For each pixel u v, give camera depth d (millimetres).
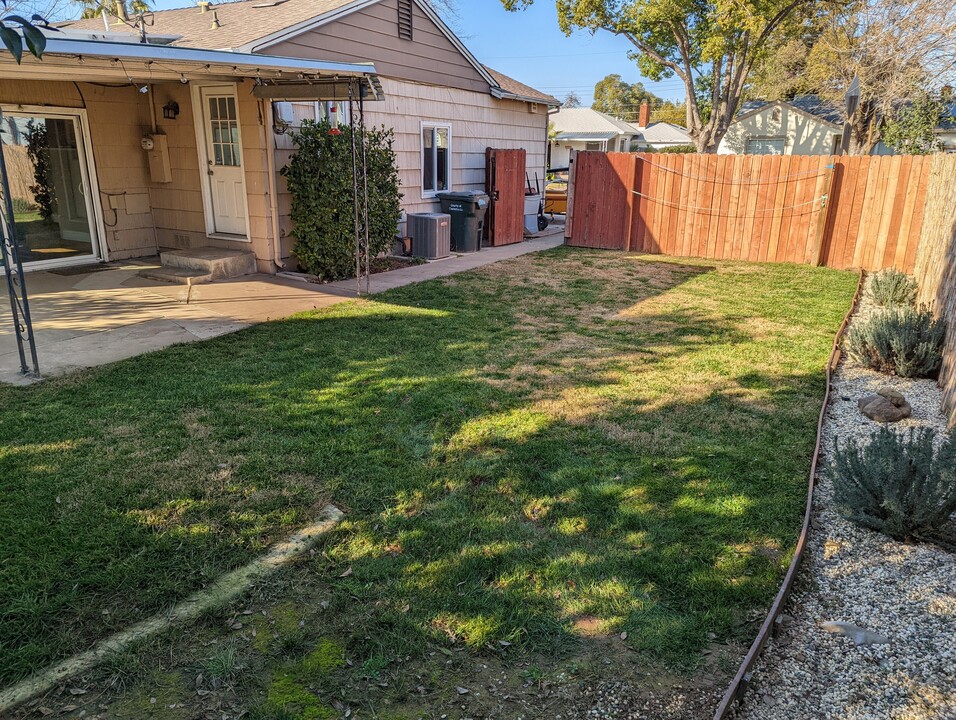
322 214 8797
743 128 29078
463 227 12242
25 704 2199
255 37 8531
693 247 12484
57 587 2732
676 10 22062
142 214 10562
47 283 8617
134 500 3387
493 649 2486
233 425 4367
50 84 9094
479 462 3947
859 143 19766
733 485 3725
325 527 3242
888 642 2533
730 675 2381
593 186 13070
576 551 3086
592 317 7613
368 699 2258
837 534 3303
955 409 4473
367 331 6707
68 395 4824
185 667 2379
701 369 5824
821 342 6766
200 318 7055
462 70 12727
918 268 9273
